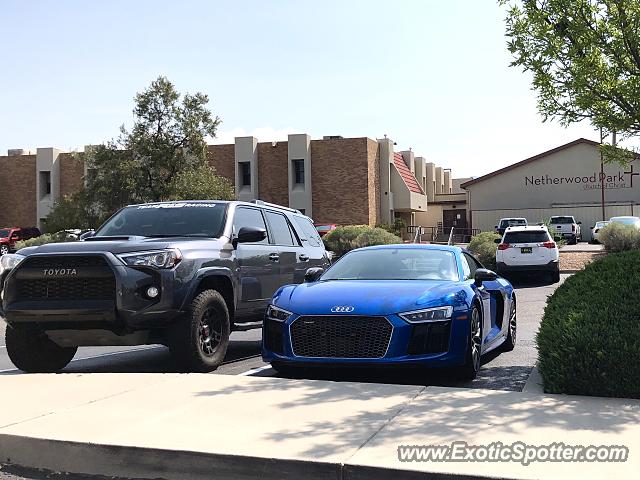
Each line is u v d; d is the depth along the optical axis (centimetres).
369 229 2886
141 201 3156
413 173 5678
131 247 741
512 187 5056
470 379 724
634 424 504
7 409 584
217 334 810
